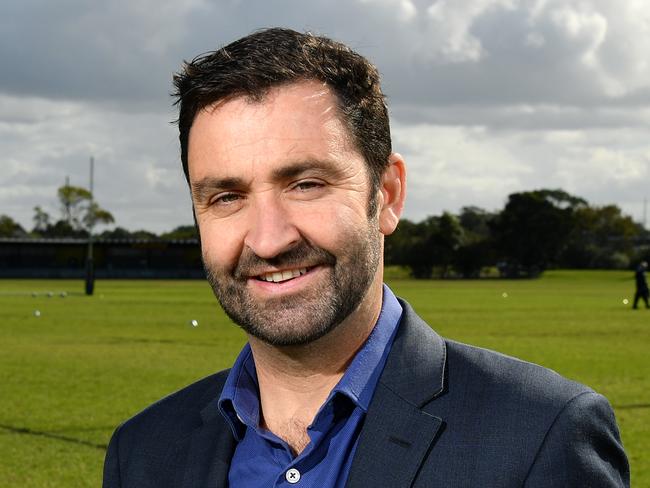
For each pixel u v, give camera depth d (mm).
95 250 102500
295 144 2082
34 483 9180
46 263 101812
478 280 100125
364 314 2219
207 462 2357
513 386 2191
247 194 2131
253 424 2266
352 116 2145
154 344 22984
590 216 130125
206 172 2141
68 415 12758
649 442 10977
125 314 34906
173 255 102875
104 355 20469
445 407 2182
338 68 2135
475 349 2322
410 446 2131
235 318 2176
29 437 11289
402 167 2354
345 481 2158
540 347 22531
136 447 2504
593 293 59125
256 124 2092
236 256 2141
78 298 48250
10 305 41219
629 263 126812
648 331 27641
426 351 2262
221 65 2113
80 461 10078
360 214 2146
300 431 2254
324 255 2109
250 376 2369
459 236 108750
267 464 2254
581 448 2100
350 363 2246
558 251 119500
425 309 38875
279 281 2125
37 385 15688
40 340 24125
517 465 2082
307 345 2172
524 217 118438
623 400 14109
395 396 2186
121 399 14164
